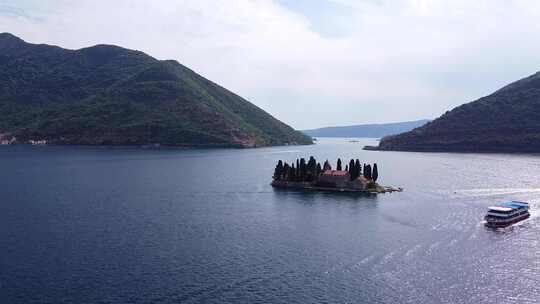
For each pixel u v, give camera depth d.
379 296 84.62
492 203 174.12
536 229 131.88
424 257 105.50
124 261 100.69
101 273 93.44
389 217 147.00
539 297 84.31
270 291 86.25
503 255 107.06
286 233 125.94
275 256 105.69
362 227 133.38
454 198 185.75
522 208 147.38
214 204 168.88
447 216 148.75
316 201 176.88
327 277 93.25
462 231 128.75
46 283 88.00
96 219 140.25
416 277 93.44
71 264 98.31
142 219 141.38
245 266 98.88
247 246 113.25
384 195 193.00
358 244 115.38
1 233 121.88
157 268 96.75
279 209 159.88
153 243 114.62
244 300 82.19
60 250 107.81
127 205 164.50
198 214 150.25
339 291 86.62
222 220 141.50
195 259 102.88
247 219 143.25
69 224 133.12
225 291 85.81
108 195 186.75
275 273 95.00
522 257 105.62
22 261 99.69
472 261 102.88
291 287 88.19
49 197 178.88
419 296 84.69
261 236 122.69
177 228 130.50
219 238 120.19
